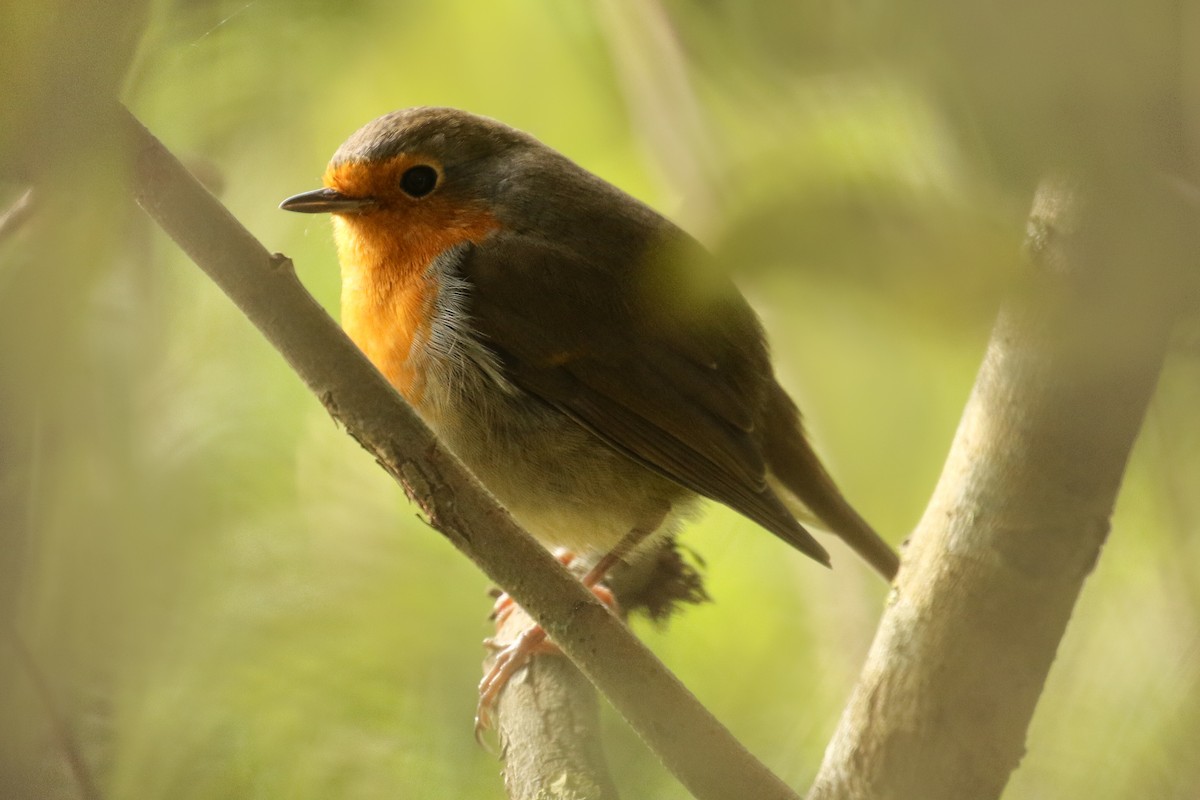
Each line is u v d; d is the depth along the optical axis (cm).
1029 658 290
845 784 290
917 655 290
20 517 227
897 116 165
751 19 173
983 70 153
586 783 295
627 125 297
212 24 255
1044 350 272
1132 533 295
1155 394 290
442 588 299
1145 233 194
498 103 297
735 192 159
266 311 289
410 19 293
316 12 291
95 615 249
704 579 300
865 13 161
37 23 197
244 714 294
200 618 293
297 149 299
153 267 289
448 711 298
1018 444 289
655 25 292
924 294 153
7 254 211
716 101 228
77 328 217
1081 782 294
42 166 203
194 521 290
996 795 290
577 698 297
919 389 293
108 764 290
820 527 300
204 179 290
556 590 290
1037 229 215
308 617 296
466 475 290
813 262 150
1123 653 295
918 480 295
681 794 298
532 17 295
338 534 298
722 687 299
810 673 299
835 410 293
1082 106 154
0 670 240
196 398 295
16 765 246
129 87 236
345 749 296
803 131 169
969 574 290
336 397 289
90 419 231
